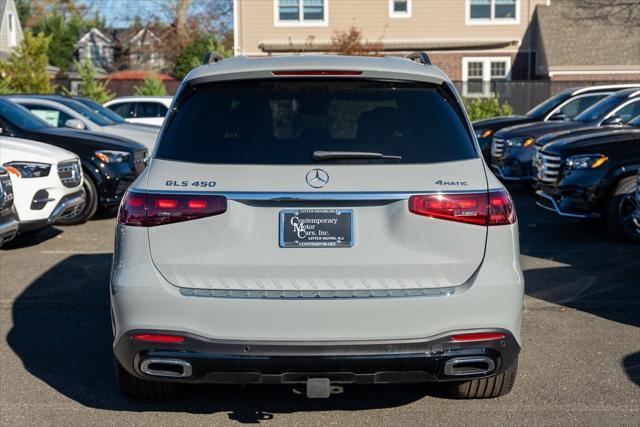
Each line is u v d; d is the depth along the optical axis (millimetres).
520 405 4566
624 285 7309
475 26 32688
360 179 3750
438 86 4145
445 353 3736
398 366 3730
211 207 3732
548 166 9805
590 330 5984
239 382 3816
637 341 5715
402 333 3719
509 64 32906
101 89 26375
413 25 32562
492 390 4574
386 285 3730
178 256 3758
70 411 4512
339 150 3871
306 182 3738
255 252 3729
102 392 4812
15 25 44469
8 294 7094
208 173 3818
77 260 8586
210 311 3705
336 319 3691
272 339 3707
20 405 4598
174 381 3869
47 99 14336
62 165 9188
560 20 32500
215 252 3740
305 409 4551
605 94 15789
